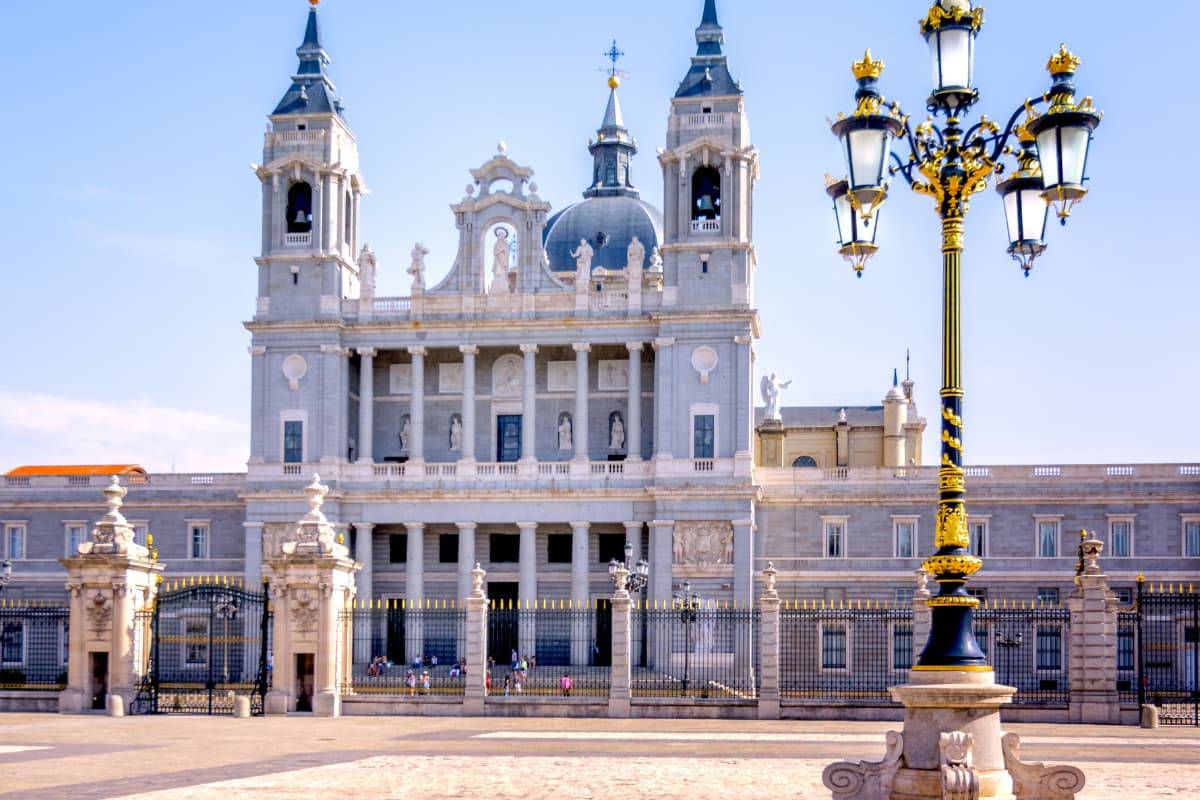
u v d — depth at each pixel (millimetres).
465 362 111875
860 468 109688
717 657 97625
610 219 136875
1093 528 106000
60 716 57594
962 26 27812
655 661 97312
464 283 112812
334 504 110688
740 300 107812
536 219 113438
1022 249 29922
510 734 50688
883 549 108500
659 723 57281
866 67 27828
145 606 61625
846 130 27844
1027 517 106812
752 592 107375
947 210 27922
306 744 45875
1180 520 104875
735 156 108750
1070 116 27047
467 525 109938
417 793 32781
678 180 109562
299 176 112875
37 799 31438
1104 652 59250
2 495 115438
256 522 110250
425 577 114250
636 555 108125
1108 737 51344
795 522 109500
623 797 32250
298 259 112250
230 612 87812
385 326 112250
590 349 115000
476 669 61125
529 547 109188
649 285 129000
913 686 26938
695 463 106812
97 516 114750
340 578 60844
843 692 74000
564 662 111125
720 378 107438
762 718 59938
